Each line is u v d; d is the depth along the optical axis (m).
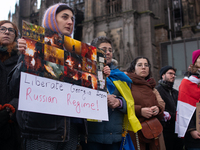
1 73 3.73
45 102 2.84
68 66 3.22
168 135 7.02
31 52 2.83
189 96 5.77
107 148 4.49
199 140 5.45
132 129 4.70
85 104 3.33
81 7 49.94
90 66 3.58
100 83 3.69
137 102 5.09
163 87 7.49
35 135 3.04
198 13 49.44
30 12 52.44
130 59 38.38
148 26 40.59
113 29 41.84
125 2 41.59
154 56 40.19
